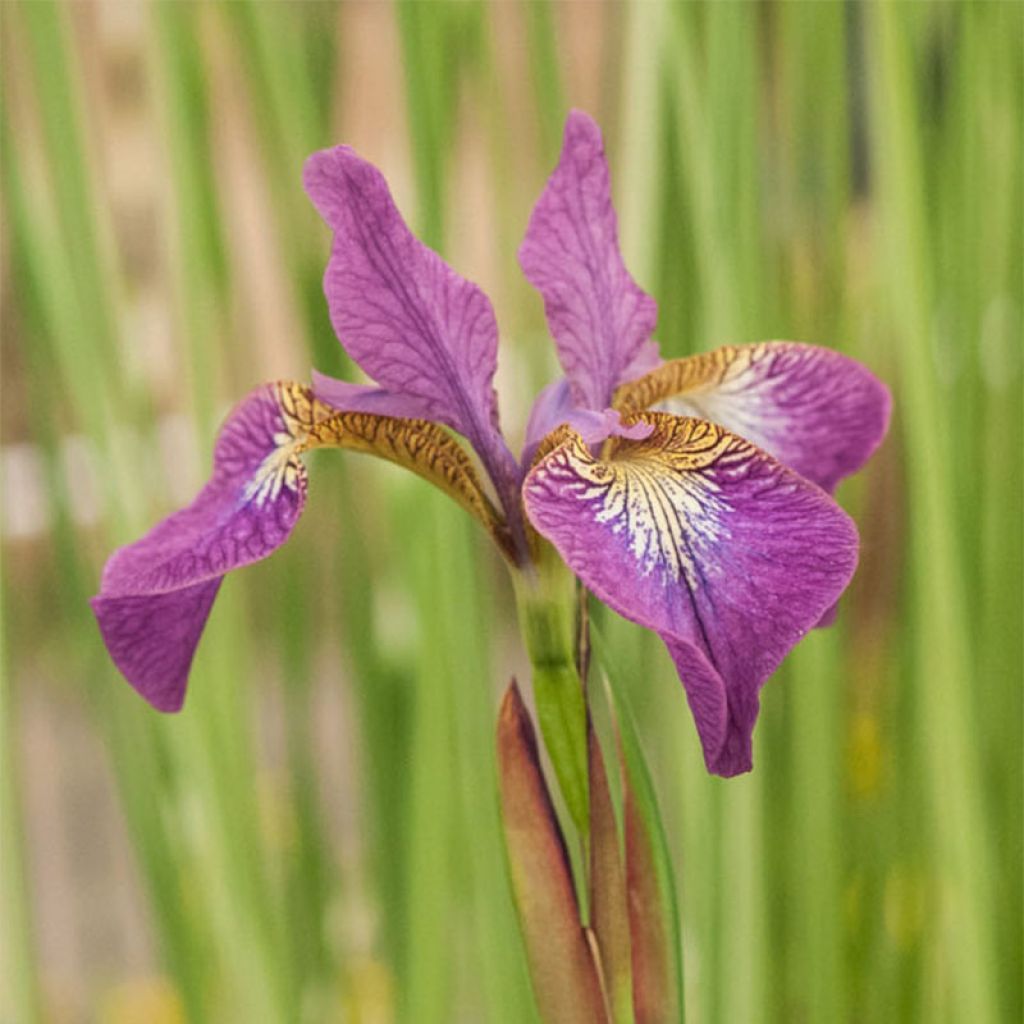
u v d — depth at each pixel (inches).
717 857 20.9
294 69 21.2
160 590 17.9
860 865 22.9
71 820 44.5
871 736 23.2
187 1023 22.0
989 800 21.8
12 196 20.9
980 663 21.9
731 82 20.7
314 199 18.1
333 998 22.3
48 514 21.7
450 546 20.7
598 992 18.1
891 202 19.9
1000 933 21.8
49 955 36.4
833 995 21.5
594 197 18.5
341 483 21.7
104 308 21.0
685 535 17.5
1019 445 21.7
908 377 20.0
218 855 21.0
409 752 22.0
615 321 18.7
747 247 20.8
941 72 21.6
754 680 17.2
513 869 18.2
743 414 19.1
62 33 20.7
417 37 20.5
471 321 18.3
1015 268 21.7
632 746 18.1
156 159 21.4
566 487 17.6
